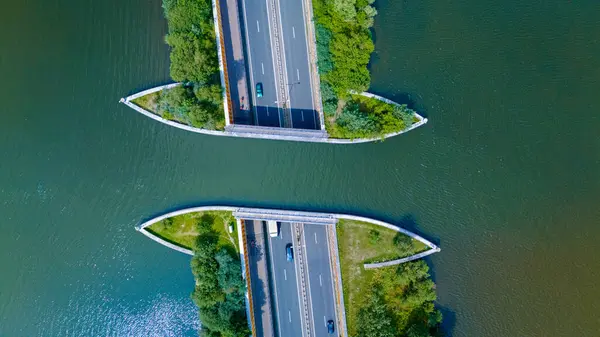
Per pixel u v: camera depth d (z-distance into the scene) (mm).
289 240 101750
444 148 102125
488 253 101625
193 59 92688
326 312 101312
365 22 94750
